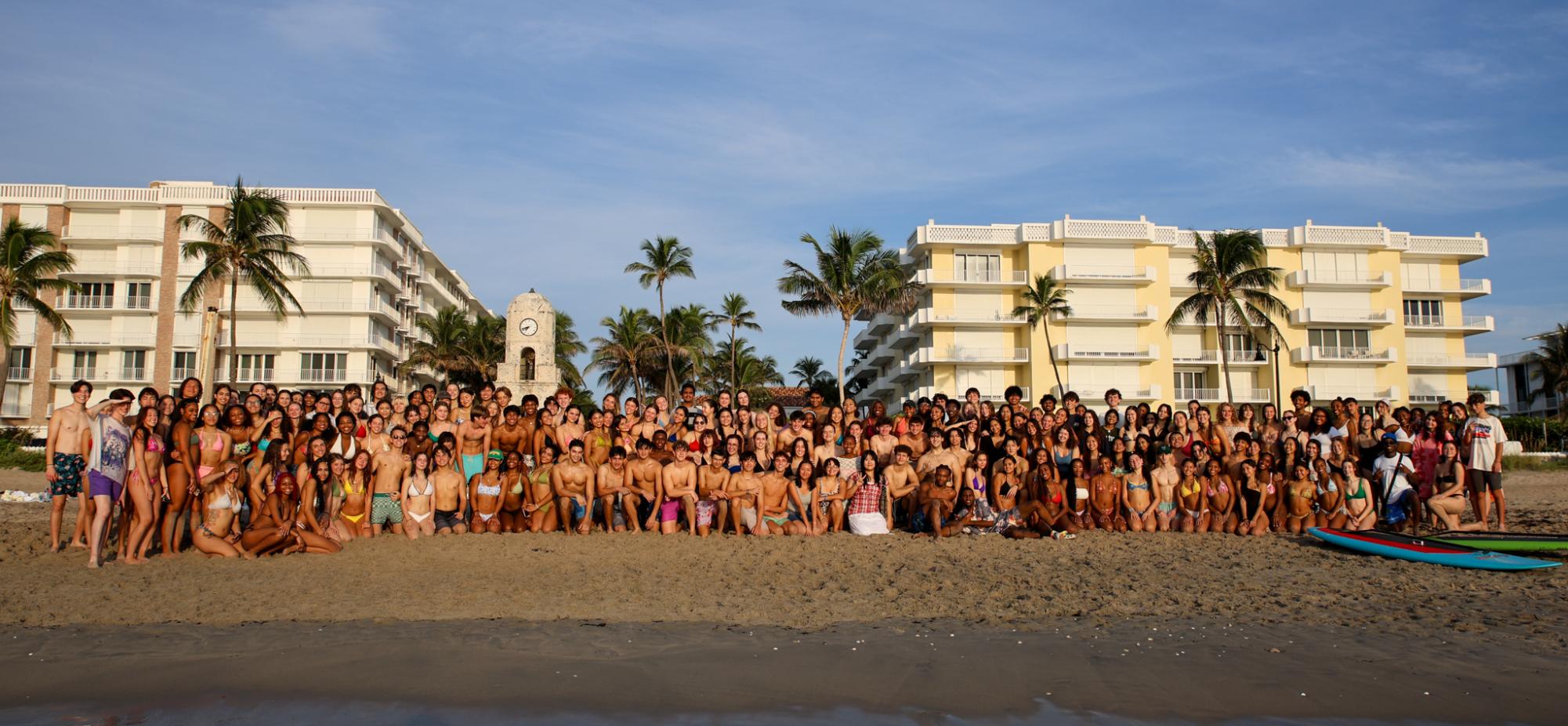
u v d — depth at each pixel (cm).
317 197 5928
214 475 1126
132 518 1096
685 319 6153
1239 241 4678
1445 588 973
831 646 740
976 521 1323
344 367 5934
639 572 1045
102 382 5706
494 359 6116
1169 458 1388
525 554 1149
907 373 6031
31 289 4034
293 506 1149
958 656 712
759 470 1357
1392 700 618
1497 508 1324
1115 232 5612
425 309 7325
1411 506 1340
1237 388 5862
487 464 1323
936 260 5725
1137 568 1077
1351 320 5753
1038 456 1330
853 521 1349
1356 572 1056
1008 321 5653
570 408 1434
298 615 844
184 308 3906
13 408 5628
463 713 592
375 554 1138
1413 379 6056
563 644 746
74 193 5703
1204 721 582
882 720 582
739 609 874
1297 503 1338
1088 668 684
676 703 610
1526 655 718
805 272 4550
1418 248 5975
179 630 788
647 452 1345
